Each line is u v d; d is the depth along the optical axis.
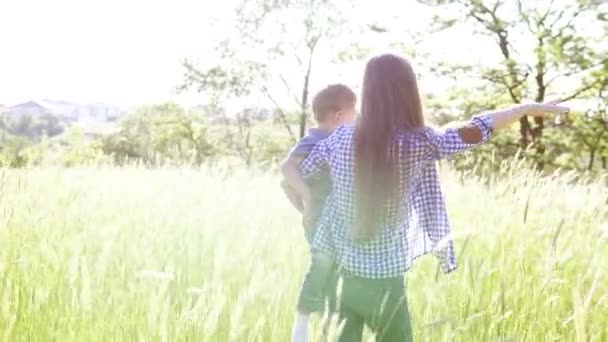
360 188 2.56
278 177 8.36
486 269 3.20
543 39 25.81
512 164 4.91
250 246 3.39
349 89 2.92
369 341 2.51
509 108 2.72
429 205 2.69
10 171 5.62
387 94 2.57
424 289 3.24
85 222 4.64
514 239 3.87
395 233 2.62
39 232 4.27
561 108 2.69
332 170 2.67
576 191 4.77
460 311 3.07
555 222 4.24
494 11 27.11
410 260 2.67
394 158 2.55
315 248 2.74
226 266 3.26
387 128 2.56
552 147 26.11
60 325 2.88
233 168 7.77
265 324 2.82
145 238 3.98
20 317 2.93
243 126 41.91
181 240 3.87
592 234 4.00
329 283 2.72
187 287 3.28
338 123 2.91
